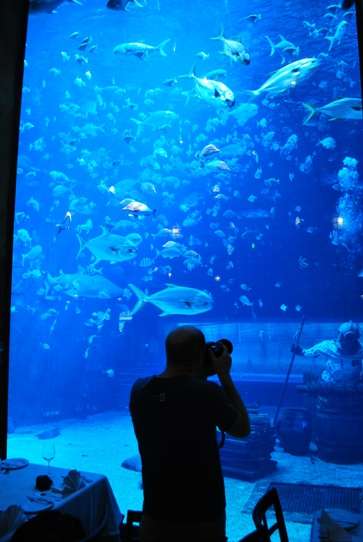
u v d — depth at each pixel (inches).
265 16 542.0
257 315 773.3
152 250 867.4
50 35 590.2
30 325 505.4
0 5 129.6
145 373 560.4
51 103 846.5
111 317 568.4
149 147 961.5
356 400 303.9
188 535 70.7
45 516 59.6
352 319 709.3
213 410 73.7
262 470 280.8
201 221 905.5
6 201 129.7
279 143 874.1
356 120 784.9
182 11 527.2
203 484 72.2
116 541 117.3
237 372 580.4
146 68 711.7
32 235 717.3
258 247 831.7
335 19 541.3
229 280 802.8
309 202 855.1
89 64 697.0
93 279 513.0
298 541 188.7
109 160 953.5
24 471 129.4
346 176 839.1
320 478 272.7
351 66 660.1
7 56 130.4
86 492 112.3
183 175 941.2
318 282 767.7
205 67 690.8
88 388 505.0
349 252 784.9
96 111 879.7
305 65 429.1
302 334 586.6
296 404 473.7
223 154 680.4
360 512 102.9
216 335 624.4
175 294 370.6
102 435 411.8
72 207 708.0
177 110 858.1
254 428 285.9
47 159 924.6
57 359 500.7
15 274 557.9
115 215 857.5
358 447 300.5
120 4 372.8
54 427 445.7
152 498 73.6
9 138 130.6
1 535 88.0
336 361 327.3
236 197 908.6
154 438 74.7
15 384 470.3
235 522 215.9
